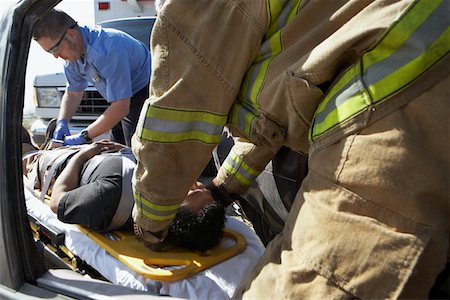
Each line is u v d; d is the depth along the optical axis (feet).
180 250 6.26
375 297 2.95
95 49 9.80
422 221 2.96
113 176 6.92
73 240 6.99
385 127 3.15
